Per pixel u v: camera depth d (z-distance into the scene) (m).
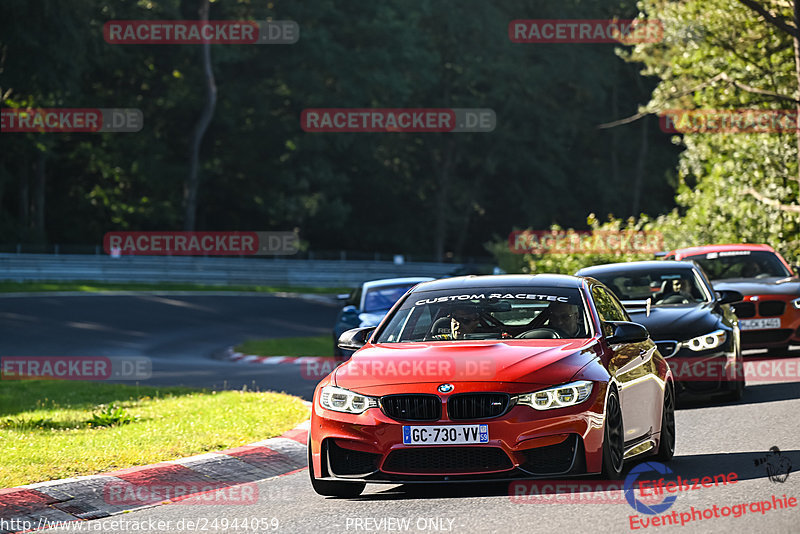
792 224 109.50
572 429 29.06
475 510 28.11
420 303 35.31
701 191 122.56
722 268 72.81
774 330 66.62
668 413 36.56
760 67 113.00
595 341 32.44
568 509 27.52
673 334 49.62
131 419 46.75
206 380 76.19
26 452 37.53
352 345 35.50
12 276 189.25
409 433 29.19
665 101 117.00
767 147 110.31
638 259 112.94
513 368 29.70
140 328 134.38
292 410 50.47
